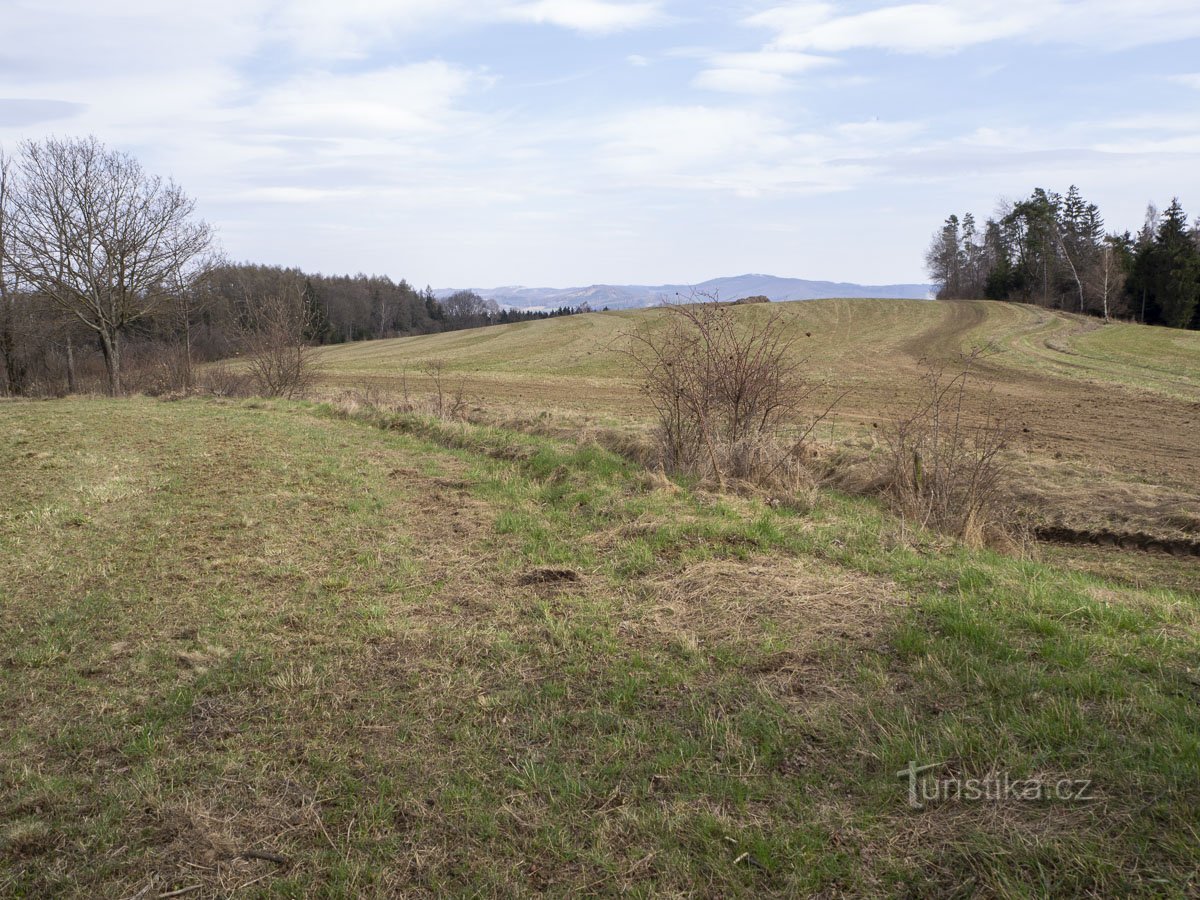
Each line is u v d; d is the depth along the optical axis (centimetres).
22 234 2697
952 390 2498
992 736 332
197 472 1034
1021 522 836
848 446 1189
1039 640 413
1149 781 288
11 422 1602
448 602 554
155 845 311
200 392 2336
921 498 790
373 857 298
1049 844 266
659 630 477
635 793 324
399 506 845
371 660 466
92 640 509
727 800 315
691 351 983
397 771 351
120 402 2148
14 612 562
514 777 340
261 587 600
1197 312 6050
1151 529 813
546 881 281
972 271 9544
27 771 361
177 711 412
